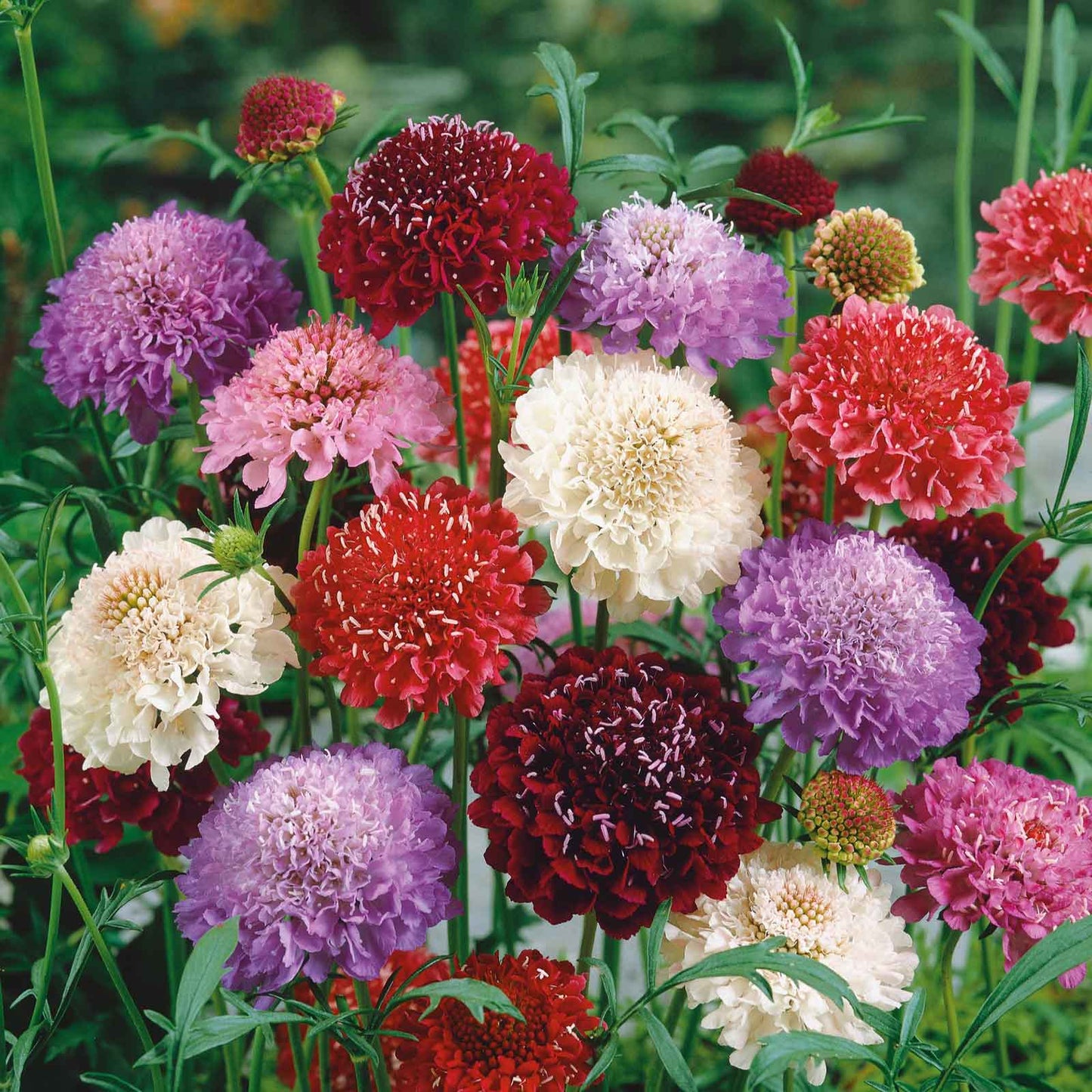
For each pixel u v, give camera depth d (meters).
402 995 0.49
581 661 0.52
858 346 0.53
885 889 0.53
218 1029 0.48
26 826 0.64
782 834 0.62
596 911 0.51
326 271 0.54
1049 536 0.53
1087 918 0.48
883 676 0.51
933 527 0.58
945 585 0.53
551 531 0.52
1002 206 0.61
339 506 0.58
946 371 0.53
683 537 0.52
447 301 0.58
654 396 0.52
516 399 0.53
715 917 0.52
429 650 0.50
